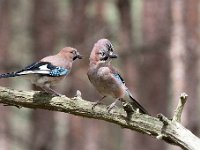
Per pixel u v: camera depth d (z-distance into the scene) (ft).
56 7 61.36
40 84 29.71
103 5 62.54
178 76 52.65
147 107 57.36
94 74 30.78
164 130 25.58
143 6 57.47
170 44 54.75
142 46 57.82
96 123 60.23
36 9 61.26
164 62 57.06
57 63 30.32
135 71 58.39
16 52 64.64
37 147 59.98
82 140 59.72
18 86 66.85
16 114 67.15
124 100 31.27
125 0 61.31
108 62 30.99
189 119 51.83
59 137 59.82
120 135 61.36
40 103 26.55
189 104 51.98
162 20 56.39
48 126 59.52
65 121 59.88
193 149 24.97
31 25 61.67
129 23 61.31
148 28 57.11
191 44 52.90
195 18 53.11
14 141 63.26
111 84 30.58
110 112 26.27
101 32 61.57
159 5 56.49
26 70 29.07
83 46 60.64
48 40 61.00
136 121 26.04
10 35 64.08
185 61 52.75
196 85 52.42
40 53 61.16
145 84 57.52
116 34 61.52
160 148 56.75
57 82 30.35
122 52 59.36
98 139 60.08
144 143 57.41
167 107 56.90
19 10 65.51
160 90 57.06
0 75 28.04
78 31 61.62
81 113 26.53
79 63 59.36
